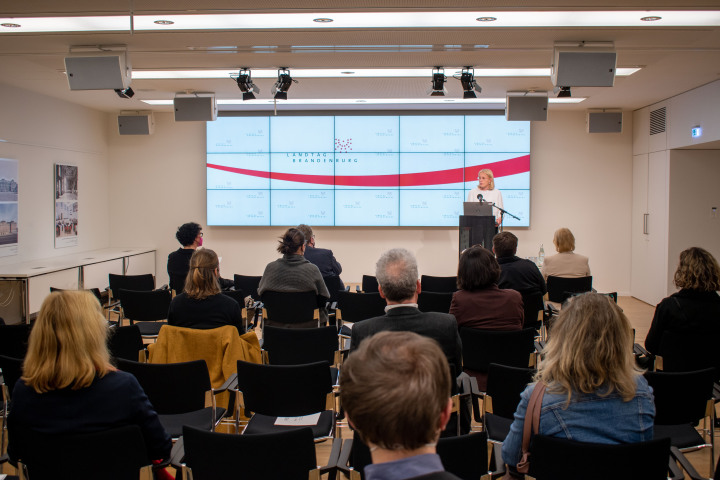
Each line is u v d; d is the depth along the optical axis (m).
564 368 1.74
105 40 5.12
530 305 4.50
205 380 2.73
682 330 3.27
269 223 9.23
